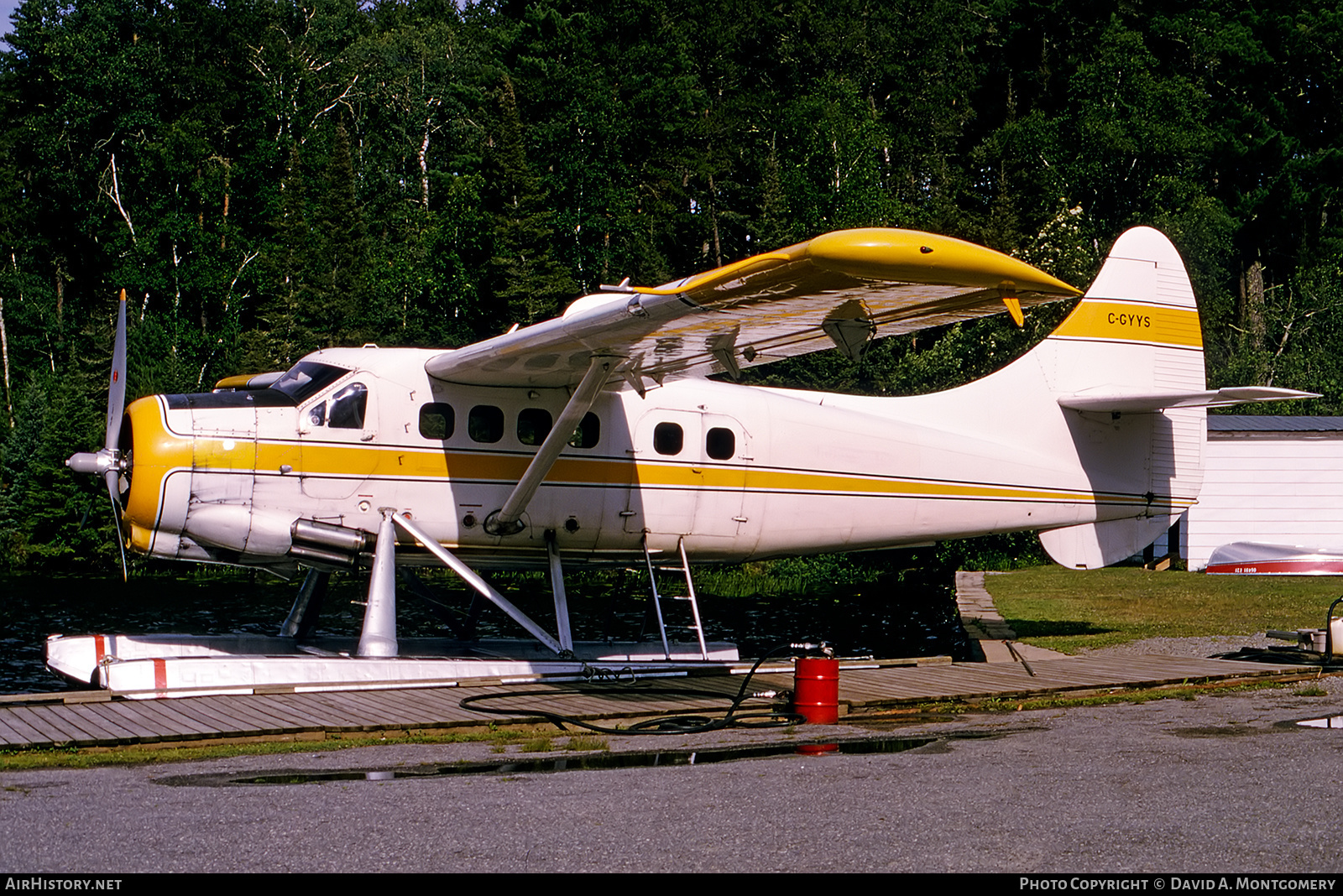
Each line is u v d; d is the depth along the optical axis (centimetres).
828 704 805
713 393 1119
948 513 1185
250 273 4244
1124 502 1255
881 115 5478
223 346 4069
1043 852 434
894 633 1784
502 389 1038
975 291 752
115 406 1009
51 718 771
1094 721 775
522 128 4088
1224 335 4184
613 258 4059
